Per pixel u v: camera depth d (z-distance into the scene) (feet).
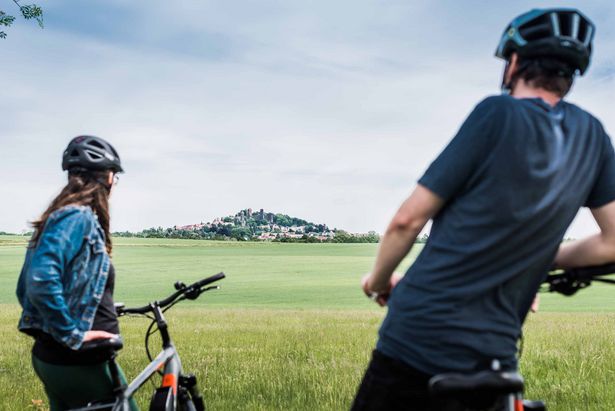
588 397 22.11
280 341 40.98
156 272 211.41
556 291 9.18
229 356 33.50
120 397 12.48
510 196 7.65
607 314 75.31
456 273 7.77
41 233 12.70
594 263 8.63
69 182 13.07
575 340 37.76
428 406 7.97
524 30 8.20
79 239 12.38
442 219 8.05
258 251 329.72
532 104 7.93
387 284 8.52
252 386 24.35
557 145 7.88
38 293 11.89
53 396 13.64
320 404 21.49
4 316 67.92
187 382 15.14
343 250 346.54
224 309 92.58
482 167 7.74
